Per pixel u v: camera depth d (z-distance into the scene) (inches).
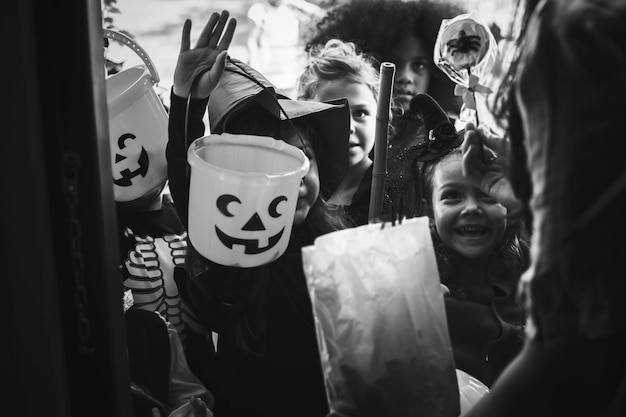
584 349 25.0
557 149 24.0
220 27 45.4
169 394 49.6
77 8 26.8
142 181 48.3
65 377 30.4
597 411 25.8
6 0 25.8
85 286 29.8
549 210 24.3
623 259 23.5
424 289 34.2
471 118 46.0
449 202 50.7
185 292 50.8
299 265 51.1
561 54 23.9
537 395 25.9
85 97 27.6
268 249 44.2
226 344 51.5
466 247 51.1
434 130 51.0
